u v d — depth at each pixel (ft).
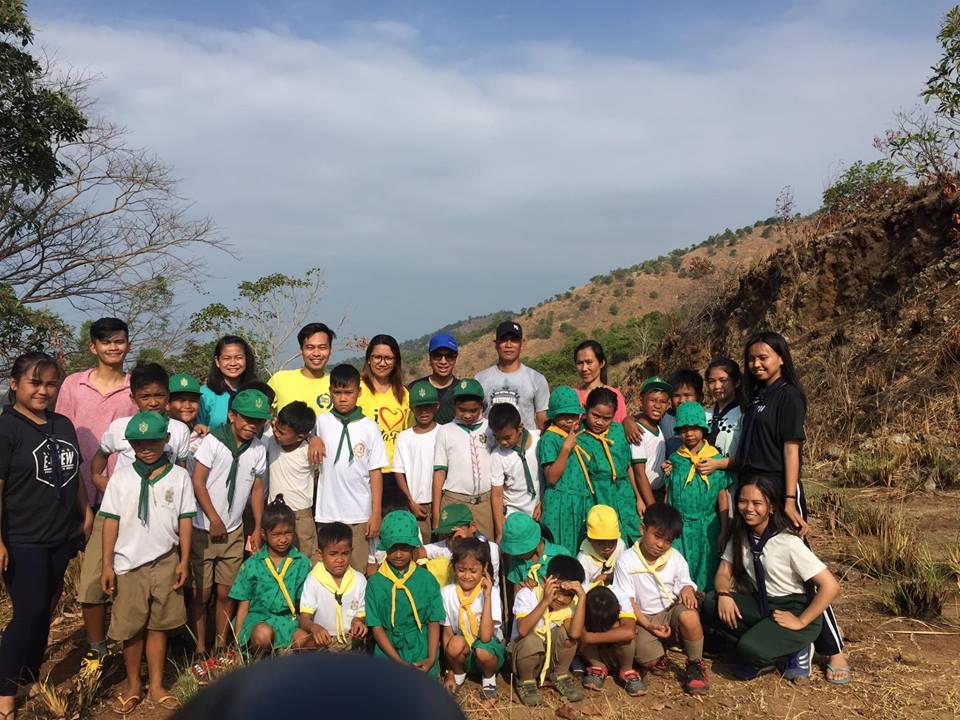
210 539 16.53
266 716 1.93
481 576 15.46
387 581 15.08
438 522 17.25
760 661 15.10
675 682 15.49
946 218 36.83
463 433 18.39
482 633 14.96
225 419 18.71
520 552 15.75
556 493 17.83
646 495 18.93
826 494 25.85
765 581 15.52
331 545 15.55
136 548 14.66
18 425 14.60
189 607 16.79
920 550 20.20
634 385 55.72
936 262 36.37
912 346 34.42
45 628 14.87
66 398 16.93
